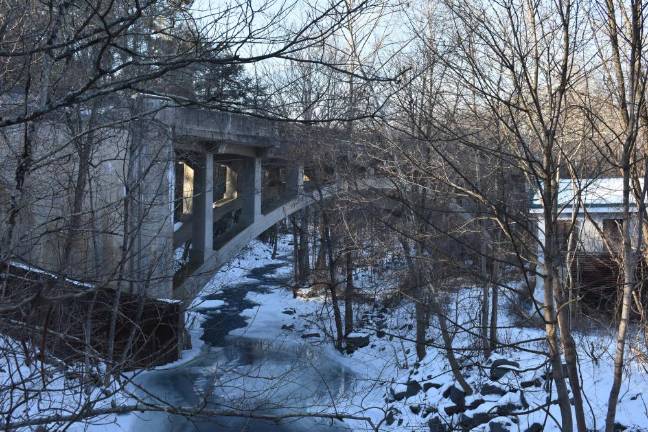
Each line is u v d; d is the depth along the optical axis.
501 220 6.30
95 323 10.72
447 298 15.50
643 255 8.25
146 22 4.86
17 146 8.60
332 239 22.78
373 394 16.28
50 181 10.90
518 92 5.91
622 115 6.26
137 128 12.64
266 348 20.89
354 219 20.03
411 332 20.48
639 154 7.48
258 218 24.22
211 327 23.69
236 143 20.97
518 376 13.70
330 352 20.89
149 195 14.53
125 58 6.57
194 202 21.81
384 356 19.38
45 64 4.65
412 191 10.71
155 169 15.36
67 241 8.40
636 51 6.06
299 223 33.78
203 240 21.61
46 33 5.48
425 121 8.27
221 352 19.94
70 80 7.82
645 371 11.25
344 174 16.52
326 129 15.43
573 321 11.96
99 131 11.67
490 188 9.44
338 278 25.41
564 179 11.40
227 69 4.50
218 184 28.02
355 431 13.48
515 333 15.48
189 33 4.41
